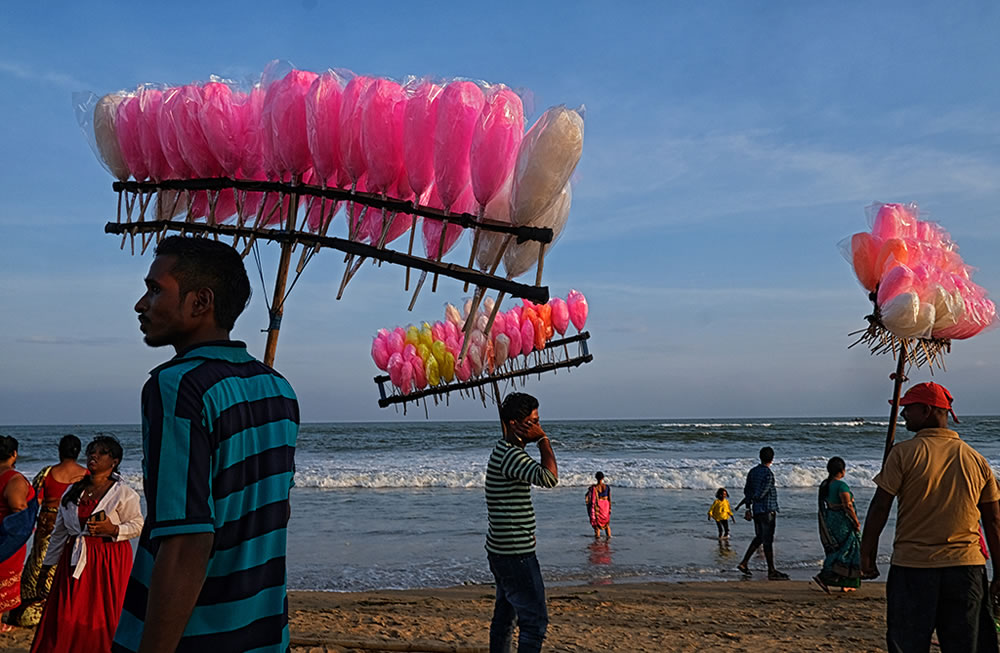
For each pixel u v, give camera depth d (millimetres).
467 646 5285
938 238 6035
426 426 114812
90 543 4539
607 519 14344
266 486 1819
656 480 23969
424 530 15547
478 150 3504
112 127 4184
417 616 6711
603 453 42750
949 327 5516
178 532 1602
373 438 63438
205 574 1632
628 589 9359
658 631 6352
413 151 3639
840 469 9086
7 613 5824
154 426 1665
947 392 4105
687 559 12273
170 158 4070
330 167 3807
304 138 3795
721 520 14062
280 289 3953
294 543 14023
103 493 4621
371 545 13758
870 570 4078
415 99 3639
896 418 5625
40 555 5832
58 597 4469
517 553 4133
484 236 3961
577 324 7500
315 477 25812
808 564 11641
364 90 3721
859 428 71062
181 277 1887
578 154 3410
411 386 7391
